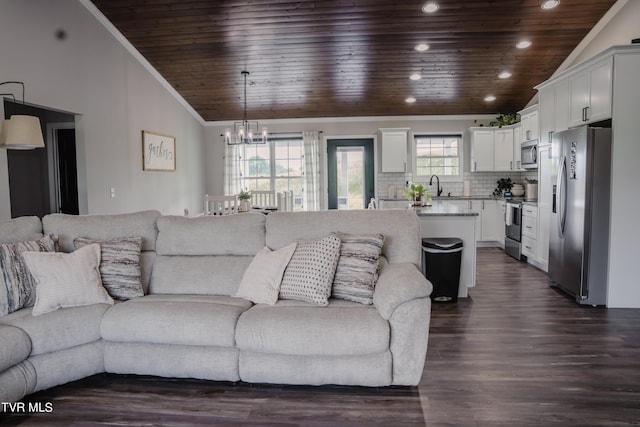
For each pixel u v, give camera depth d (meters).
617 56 3.69
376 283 2.55
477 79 6.27
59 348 2.34
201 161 7.82
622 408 2.13
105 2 4.61
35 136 3.20
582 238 3.84
